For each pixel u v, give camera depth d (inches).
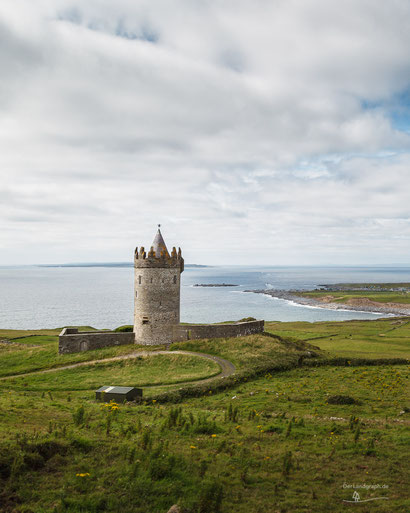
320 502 484.1
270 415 978.7
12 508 437.1
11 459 529.0
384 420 950.4
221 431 792.9
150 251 1983.3
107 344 1979.6
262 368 1616.6
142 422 855.7
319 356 1904.5
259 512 453.7
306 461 621.6
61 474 525.3
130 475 518.6
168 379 1478.8
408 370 1663.4
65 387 1393.9
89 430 740.0
